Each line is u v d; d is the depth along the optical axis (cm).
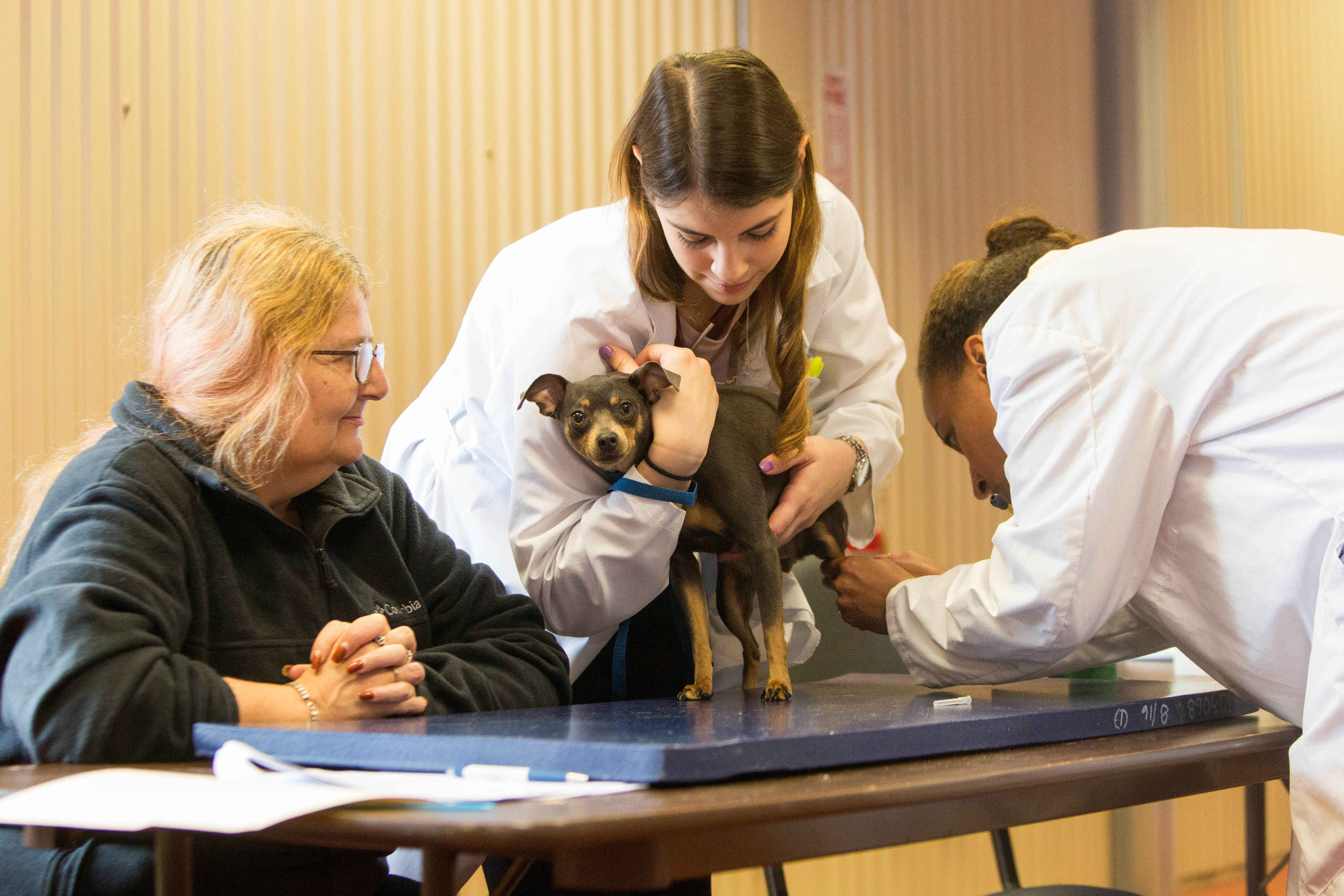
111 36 241
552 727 107
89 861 112
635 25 323
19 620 113
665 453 159
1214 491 135
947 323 179
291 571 142
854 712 123
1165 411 136
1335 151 441
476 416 193
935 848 366
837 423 205
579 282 175
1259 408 131
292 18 265
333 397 141
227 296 138
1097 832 396
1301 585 127
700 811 72
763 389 187
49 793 80
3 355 226
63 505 125
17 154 229
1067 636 140
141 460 130
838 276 207
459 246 289
